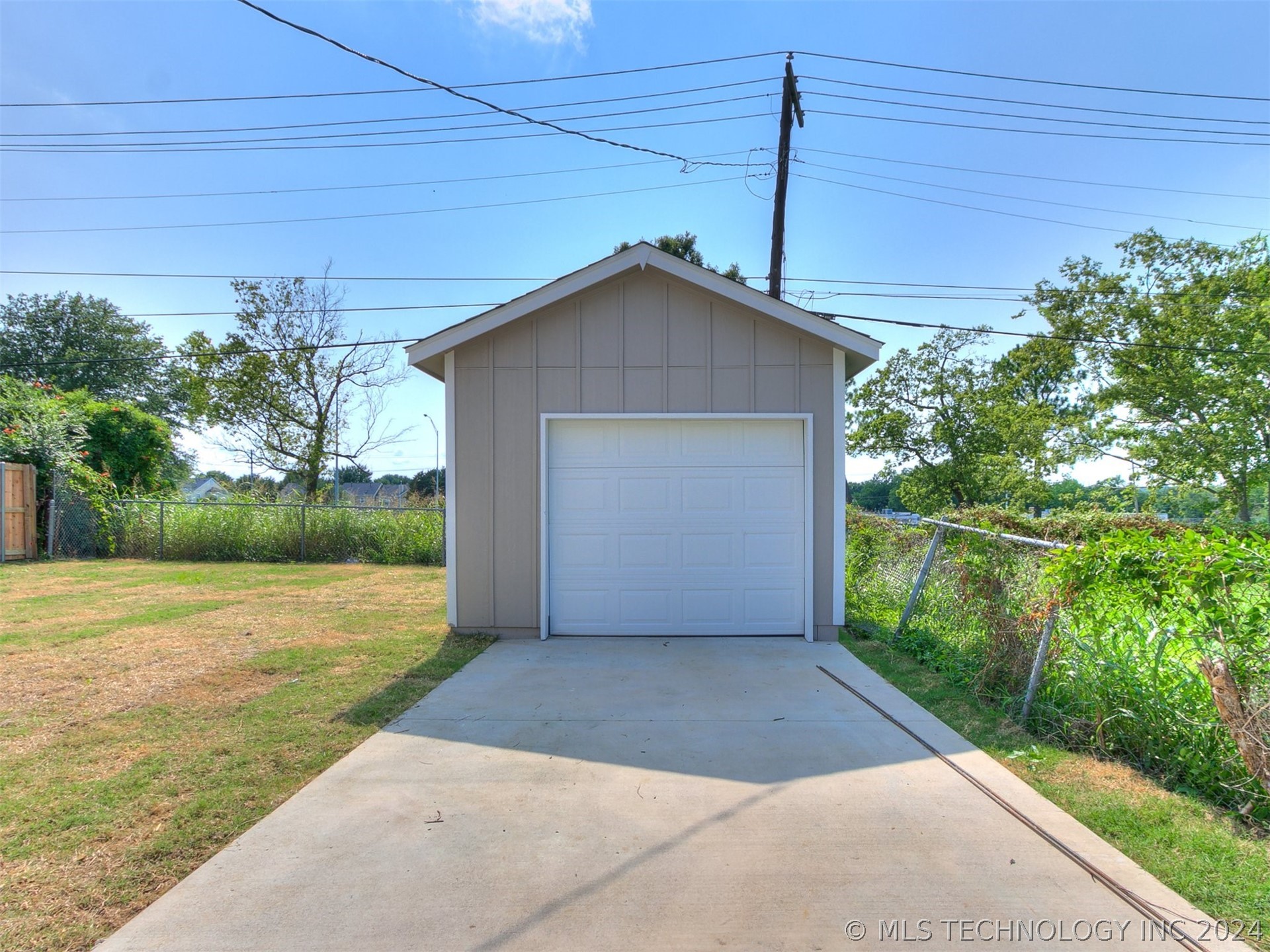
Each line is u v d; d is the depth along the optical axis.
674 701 4.73
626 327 6.59
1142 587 3.50
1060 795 3.25
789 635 6.71
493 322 6.48
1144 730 3.56
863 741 3.98
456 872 2.61
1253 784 2.97
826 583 6.59
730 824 2.98
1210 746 3.26
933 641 6.04
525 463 6.63
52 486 13.56
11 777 3.44
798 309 6.36
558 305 6.59
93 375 31.52
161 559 13.64
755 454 6.69
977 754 3.79
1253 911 2.35
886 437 23.22
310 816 3.05
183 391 33.31
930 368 23.09
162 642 6.43
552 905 2.40
